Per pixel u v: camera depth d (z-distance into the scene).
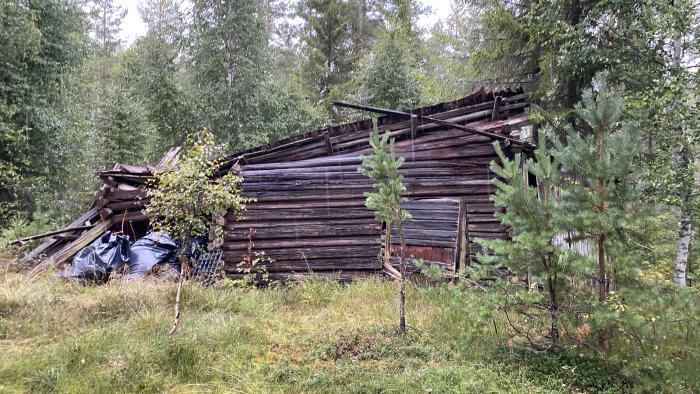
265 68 18.02
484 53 11.55
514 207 4.04
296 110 19.62
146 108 17.23
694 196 7.07
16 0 11.90
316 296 6.38
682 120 6.77
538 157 4.21
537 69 11.53
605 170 3.70
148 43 17.95
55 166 13.73
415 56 20.45
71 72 14.32
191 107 17.02
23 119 12.54
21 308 4.73
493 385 3.52
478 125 8.75
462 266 7.50
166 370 3.80
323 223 7.87
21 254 8.53
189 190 4.80
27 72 12.68
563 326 4.02
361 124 9.04
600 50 8.79
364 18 23.30
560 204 3.94
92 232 8.52
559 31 9.69
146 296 5.45
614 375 3.66
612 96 3.94
